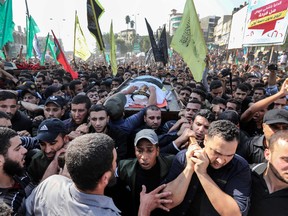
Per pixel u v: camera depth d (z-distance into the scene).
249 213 1.73
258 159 2.54
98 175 1.24
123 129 3.13
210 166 1.81
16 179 1.75
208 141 1.73
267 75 8.88
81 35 10.05
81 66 19.58
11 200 1.62
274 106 3.88
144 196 1.85
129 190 2.22
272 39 8.29
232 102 4.06
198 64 4.70
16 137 1.73
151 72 13.74
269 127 2.39
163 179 2.16
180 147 2.49
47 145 2.18
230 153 1.66
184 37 4.80
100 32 7.49
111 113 3.12
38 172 2.27
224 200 1.61
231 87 7.20
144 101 4.16
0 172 1.64
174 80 9.38
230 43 17.55
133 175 2.18
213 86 5.64
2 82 6.29
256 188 1.73
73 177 1.26
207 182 1.67
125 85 5.51
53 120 2.29
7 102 3.34
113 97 3.34
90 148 1.25
